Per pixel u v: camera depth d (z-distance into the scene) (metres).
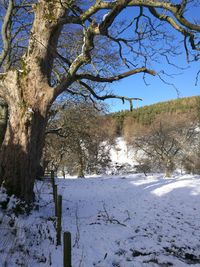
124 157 72.06
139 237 10.09
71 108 28.91
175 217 12.73
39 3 11.63
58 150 37.44
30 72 11.10
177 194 17.08
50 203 13.13
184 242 9.95
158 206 14.57
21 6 15.27
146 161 48.53
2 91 11.20
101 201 16.36
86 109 29.45
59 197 8.68
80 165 36.44
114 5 9.41
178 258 8.73
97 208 14.48
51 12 11.31
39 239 8.44
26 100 10.94
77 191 19.81
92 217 12.48
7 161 10.59
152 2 10.29
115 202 15.92
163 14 11.00
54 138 34.72
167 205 14.77
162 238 10.16
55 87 11.27
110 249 8.89
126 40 12.27
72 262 7.61
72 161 43.41
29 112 10.70
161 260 8.36
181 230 11.10
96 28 9.88
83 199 16.91
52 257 7.56
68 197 17.14
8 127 10.98
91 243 9.20
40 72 11.16
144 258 8.44
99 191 19.86
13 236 7.80
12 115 10.94
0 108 15.20
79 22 10.60
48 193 16.03
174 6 9.95
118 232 10.49
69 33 17.31
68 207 14.34
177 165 45.88
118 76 11.66
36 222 9.76
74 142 34.62
